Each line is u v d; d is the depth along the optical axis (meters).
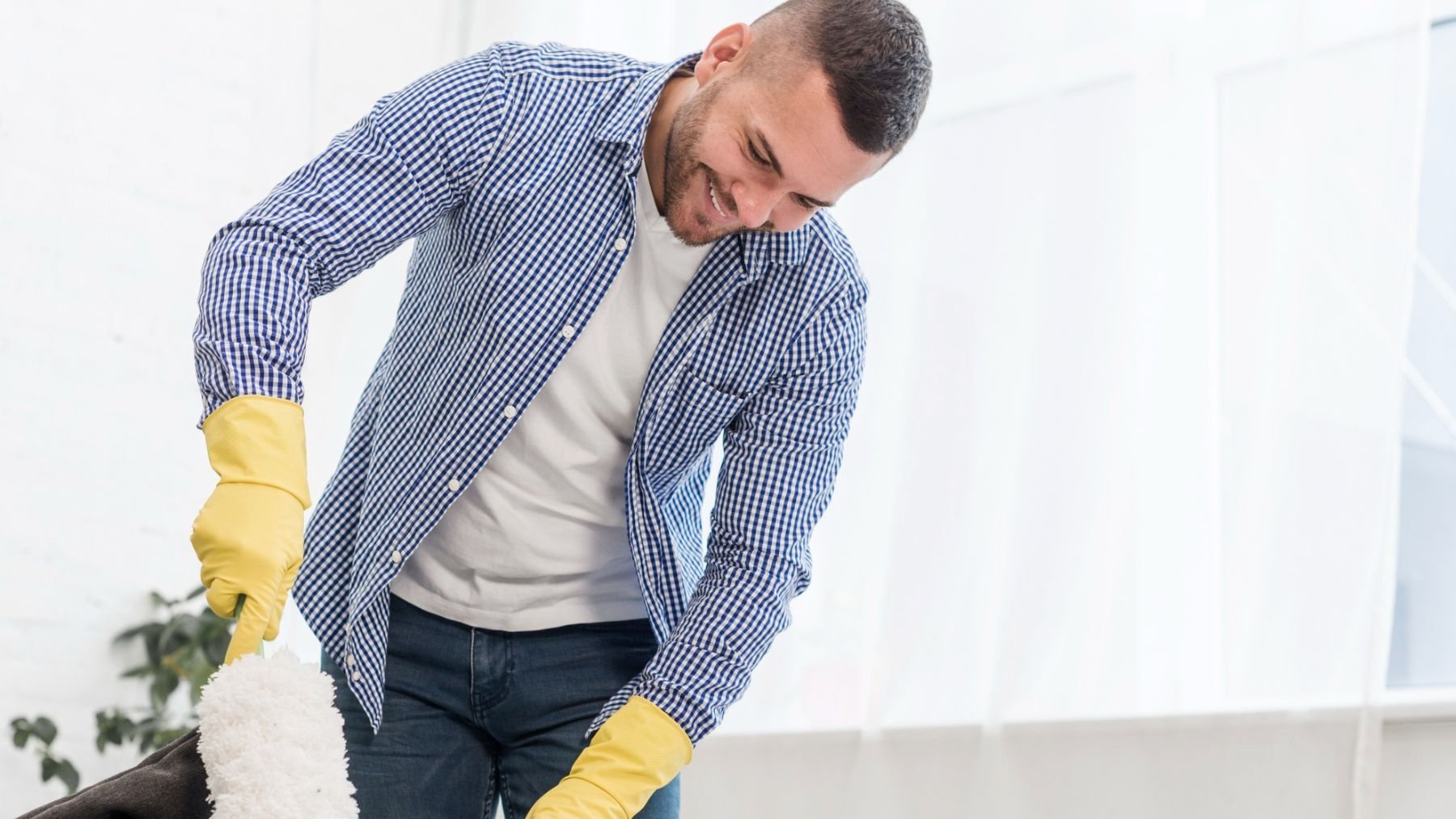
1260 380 1.70
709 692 1.20
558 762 1.30
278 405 1.04
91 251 3.11
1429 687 1.62
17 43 3.05
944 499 1.91
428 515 1.22
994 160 1.96
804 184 1.10
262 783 0.92
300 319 1.07
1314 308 1.67
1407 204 1.62
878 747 1.90
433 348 1.23
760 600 1.25
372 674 1.25
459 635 1.30
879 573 1.99
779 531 1.29
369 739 1.28
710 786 2.06
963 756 1.82
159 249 3.19
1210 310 1.79
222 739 0.94
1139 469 1.79
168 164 3.21
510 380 1.19
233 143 3.29
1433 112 1.78
